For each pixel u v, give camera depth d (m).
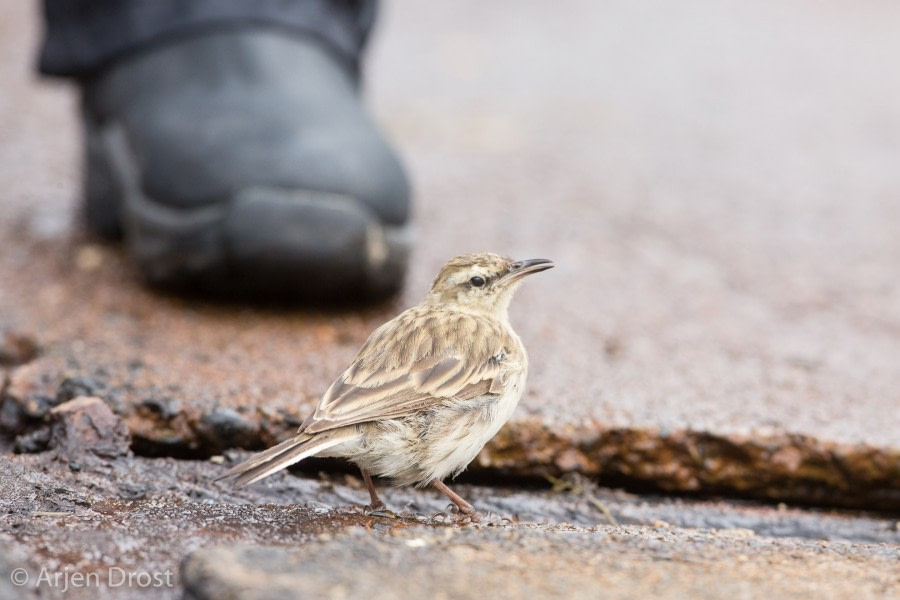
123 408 8.50
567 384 9.70
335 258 10.72
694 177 18.12
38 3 13.28
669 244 14.72
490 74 25.17
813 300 12.90
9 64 22.88
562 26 31.73
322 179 10.70
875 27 33.12
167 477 7.77
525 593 5.59
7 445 8.41
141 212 11.13
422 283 12.42
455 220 15.04
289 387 9.16
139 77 11.93
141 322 10.60
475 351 8.00
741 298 12.86
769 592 5.84
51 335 9.98
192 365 9.48
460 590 5.56
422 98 22.48
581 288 12.82
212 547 6.05
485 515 7.83
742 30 32.22
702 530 7.54
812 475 8.73
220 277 10.94
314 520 7.12
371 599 5.36
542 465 8.70
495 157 18.64
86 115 12.73
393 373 7.63
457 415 7.70
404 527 7.05
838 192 17.59
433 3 34.16
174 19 11.93
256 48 11.90
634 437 8.78
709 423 8.94
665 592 5.75
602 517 8.30
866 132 21.59
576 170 18.09
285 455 6.88
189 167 10.84
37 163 16.06
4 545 6.06
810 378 10.35
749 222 15.90
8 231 13.14
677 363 10.58
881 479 8.70
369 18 13.12
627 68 26.67
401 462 7.54
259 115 11.20
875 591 5.94
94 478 7.46
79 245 12.84
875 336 11.79
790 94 24.64
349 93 12.27
